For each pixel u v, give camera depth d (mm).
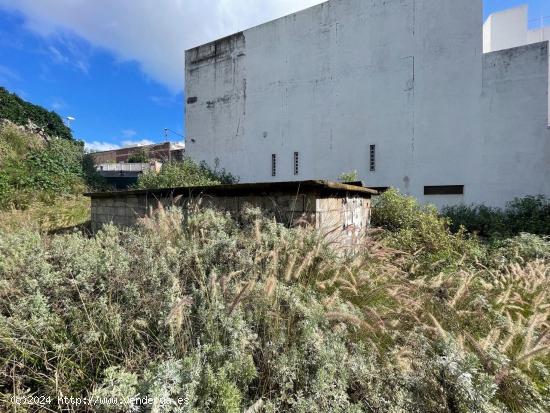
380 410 1342
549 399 1469
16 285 1703
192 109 13008
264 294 1688
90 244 2381
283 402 1350
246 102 11367
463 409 1245
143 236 2627
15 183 7754
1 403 1272
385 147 8586
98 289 1796
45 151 9898
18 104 11906
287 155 10430
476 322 2055
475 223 6637
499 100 7172
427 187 8023
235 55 11609
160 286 1828
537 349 1493
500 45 11453
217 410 1176
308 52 9883
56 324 1514
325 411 1272
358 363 1470
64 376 1357
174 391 1164
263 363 1469
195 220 2721
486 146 7324
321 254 2260
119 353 1497
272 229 2404
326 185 2643
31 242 2203
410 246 3910
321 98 9672
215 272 1959
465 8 7492
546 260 3498
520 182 6984
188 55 13000
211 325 1521
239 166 11648
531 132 6863
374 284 2287
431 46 7895
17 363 1362
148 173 9102
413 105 8164
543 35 12031
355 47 9008
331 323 1727
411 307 1998
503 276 2922
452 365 1339
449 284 2363
